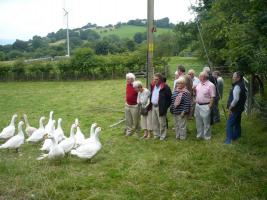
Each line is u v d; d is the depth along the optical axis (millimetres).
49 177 8234
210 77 12461
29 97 23719
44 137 11281
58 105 19828
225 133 11578
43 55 59594
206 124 10836
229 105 10398
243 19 12477
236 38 12102
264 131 11438
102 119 15234
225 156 9305
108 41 54938
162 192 7387
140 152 10086
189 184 7699
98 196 7219
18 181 7973
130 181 7984
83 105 19453
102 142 11320
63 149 9680
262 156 9203
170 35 49594
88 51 36438
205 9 27547
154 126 11297
